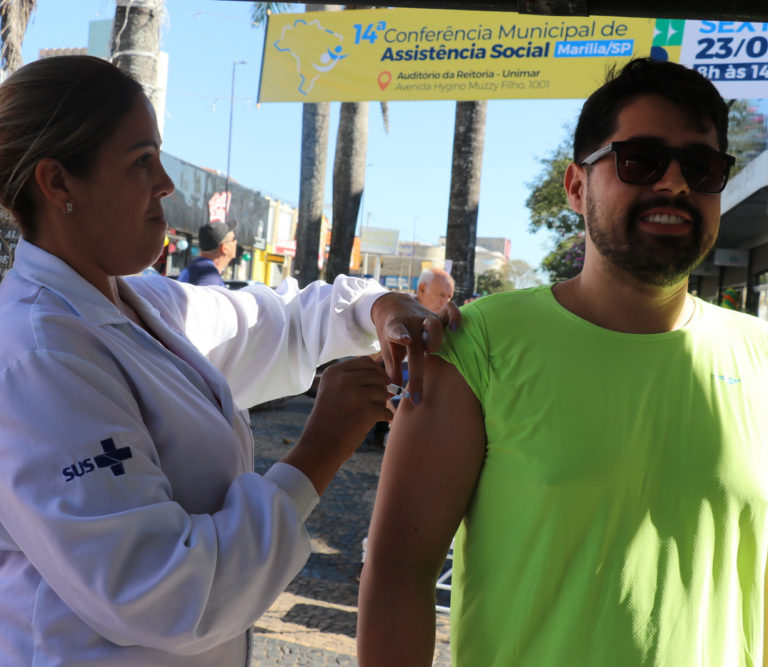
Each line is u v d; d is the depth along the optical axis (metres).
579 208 1.52
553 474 1.30
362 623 1.37
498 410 1.37
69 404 1.01
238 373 1.81
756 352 1.44
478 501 1.39
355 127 13.27
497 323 1.43
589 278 1.45
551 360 1.37
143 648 1.07
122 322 1.21
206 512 1.20
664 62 1.41
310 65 6.26
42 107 1.09
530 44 5.64
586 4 1.57
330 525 5.52
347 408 1.36
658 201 1.35
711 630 1.30
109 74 1.15
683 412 1.35
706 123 1.38
